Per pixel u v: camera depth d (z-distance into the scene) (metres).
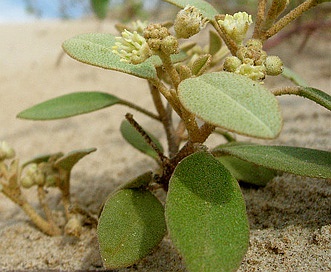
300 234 0.11
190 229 0.09
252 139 0.20
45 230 0.14
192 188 0.10
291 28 0.32
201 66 0.10
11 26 0.50
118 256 0.10
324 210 0.12
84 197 0.17
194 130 0.11
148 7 0.47
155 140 0.15
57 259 0.13
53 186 0.15
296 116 0.22
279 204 0.13
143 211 0.11
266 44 0.27
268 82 0.29
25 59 0.39
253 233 0.12
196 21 0.10
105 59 0.11
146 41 0.10
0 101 0.31
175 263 0.12
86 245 0.13
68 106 0.15
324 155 0.11
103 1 0.31
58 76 0.35
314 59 0.32
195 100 0.08
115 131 0.25
